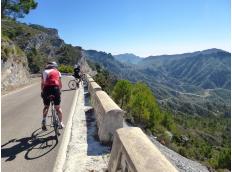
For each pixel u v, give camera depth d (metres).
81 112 12.18
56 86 7.61
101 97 9.59
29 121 10.04
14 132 8.44
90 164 6.06
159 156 3.44
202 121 151.75
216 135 107.38
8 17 44.91
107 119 7.38
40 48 142.50
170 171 3.03
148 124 18.31
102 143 7.39
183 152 15.87
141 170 3.20
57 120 7.59
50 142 7.46
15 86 24.52
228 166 17.41
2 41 23.81
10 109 12.75
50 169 5.68
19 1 43.78
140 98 19.00
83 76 30.25
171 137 19.52
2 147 6.99
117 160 4.50
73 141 7.66
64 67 61.06
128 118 17.50
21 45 127.19
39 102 15.20
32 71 97.62
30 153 6.58
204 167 14.17
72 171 5.66
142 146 3.84
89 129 9.04
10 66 23.70
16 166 5.79
